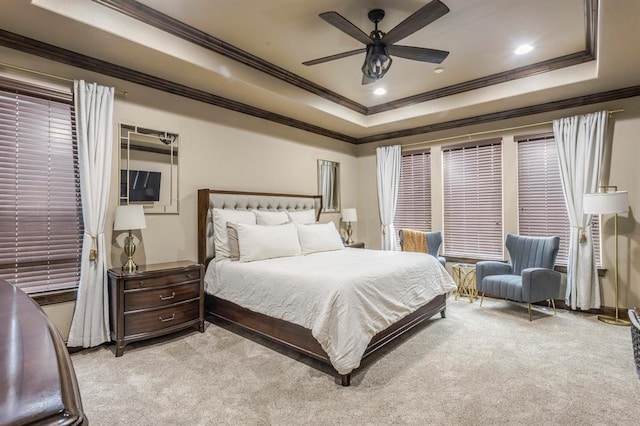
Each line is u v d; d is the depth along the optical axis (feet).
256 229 11.66
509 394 7.06
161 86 11.43
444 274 12.03
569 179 13.03
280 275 9.18
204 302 11.67
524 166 14.65
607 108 12.64
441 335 10.52
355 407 6.64
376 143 19.61
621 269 12.31
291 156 16.28
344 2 8.74
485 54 11.49
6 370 1.81
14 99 8.64
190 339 10.24
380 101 16.28
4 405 1.49
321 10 9.08
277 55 11.58
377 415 6.37
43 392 1.63
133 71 10.66
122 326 9.06
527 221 14.58
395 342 9.96
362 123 17.38
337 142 19.07
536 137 14.20
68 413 1.55
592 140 12.55
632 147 12.12
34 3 7.32
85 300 9.25
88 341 9.20
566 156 13.08
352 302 7.88
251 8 8.96
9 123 8.56
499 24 9.66
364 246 19.27
